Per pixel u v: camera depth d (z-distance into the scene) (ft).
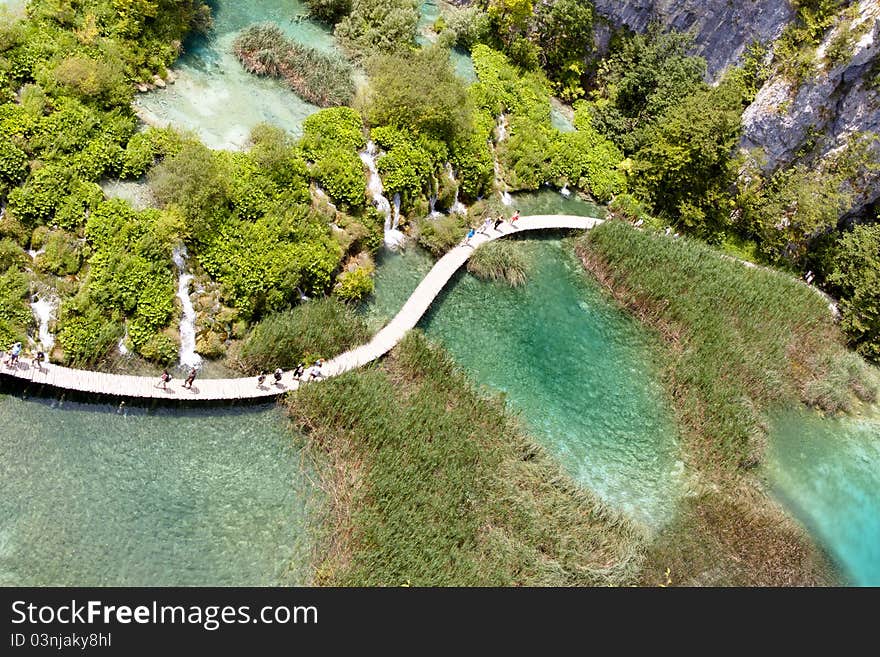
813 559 100.48
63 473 83.51
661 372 124.67
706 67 168.14
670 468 109.19
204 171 104.99
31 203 96.94
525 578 86.48
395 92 135.03
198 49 141.79
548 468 100.22
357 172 122.72
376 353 106.93
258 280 103.71
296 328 102.89
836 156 150.41
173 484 86.63
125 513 82.53
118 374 92.27
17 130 101.09
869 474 119.03
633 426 114.11
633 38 175.32
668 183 157.89
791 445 119.44
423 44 168.35
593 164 160.56
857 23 140.36
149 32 130.11
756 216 157.48
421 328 116.37
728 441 111.45
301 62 143.64
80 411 88.89
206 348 98.53
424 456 94.02
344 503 89.71
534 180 151.33
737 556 97.76
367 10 160.66
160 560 79.92
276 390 97.40
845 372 132.46
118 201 101.86
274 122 132.05
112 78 113.91
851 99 145.59
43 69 110.83
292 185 115.55
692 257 141.90
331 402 96.32
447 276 122.62
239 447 92.32
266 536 84.99
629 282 133.90
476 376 112.47
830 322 145.48
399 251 126.72
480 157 142.10
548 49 180.34
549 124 164.55
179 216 102.01
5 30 110.11
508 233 137.49
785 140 152.87
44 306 93.15
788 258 159.94
